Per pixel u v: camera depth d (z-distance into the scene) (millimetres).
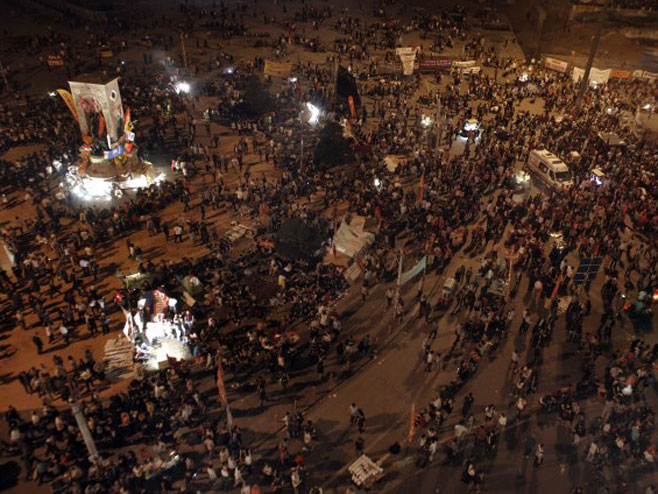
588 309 34000
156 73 70188
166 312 32250
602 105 63656
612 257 37594
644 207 42625
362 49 79188
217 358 25906
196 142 54594
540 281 35406
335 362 30844
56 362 28422
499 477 24875
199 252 39250
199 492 23859
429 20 92562
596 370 30469
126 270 37094
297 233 36469
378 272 37375
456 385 29078
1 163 48844
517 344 32094
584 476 25016
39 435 25859
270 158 52125
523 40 89062
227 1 99125
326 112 59812
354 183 46844
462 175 48250
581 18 87062
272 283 35281
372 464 24844
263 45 80625
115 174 46094
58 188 46469
